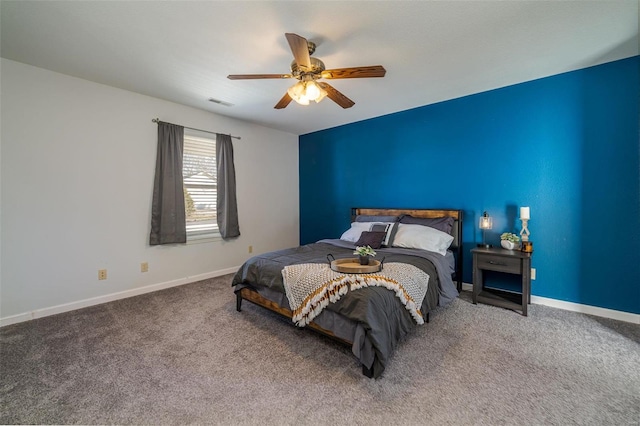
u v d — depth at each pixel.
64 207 2.79
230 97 3.36
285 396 1.57
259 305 2.59
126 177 3.19
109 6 1.77
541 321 2.47
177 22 1.93
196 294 3.30
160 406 1.50
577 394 1.56
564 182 2.73
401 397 1.55
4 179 2.48
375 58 2.42
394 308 1.88
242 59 2.45
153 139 3.39
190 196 3.78
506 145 3.05
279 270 2.35
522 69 2.64
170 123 3.51
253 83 2.96
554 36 2.11
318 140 5.01
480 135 3.23
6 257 2.50
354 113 3.98
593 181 2.60
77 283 2.88
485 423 1.36
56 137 2.73
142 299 3.14
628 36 2.11
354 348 1.71
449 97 3.37
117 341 2.19
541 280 2.87
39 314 2.64
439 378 1.70
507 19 1.90
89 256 2.95
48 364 1.88
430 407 1.47
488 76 2.79
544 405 1.48
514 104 2.99
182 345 2.13
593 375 1.72
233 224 4.18
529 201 2.93
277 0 1.71
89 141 2.93
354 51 2.30
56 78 2.71
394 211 3.90
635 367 1.79
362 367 1.76
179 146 3.56
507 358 1.91
